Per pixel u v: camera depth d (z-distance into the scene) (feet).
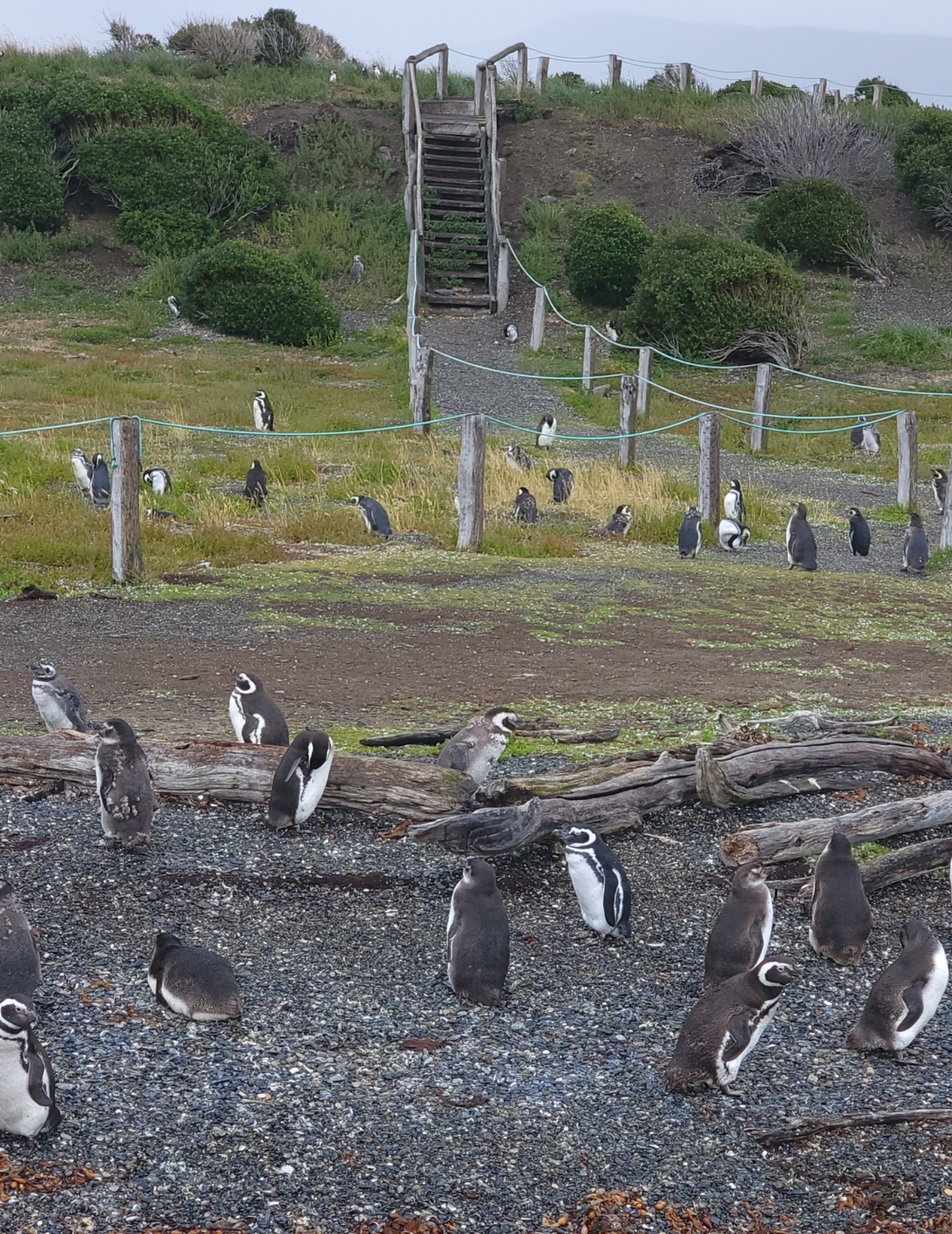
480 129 137.28
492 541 56.18
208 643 37.42
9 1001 13.75
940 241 133.49
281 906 20.77
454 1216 13.74
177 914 20.17
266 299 111.75
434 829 22.82
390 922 20.52
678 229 123.54
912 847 23.24
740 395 100.07
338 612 42.39
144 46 173.58
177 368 98.78
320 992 18.25
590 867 20.01
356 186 141.90
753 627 43.11
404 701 31.96
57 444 70.49
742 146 144.46
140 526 49.98
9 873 21.12
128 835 21.54
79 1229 13.12
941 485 67.15
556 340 114.01
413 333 92.73
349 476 68.33
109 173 129.39
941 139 135.33
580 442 83.15
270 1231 13.32
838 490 74.74
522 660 36.94
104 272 124.98
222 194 132.16
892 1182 14.73
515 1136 15.17
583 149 148.56
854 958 20.01
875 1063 17.34
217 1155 14.42
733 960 18.31
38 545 48.57
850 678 36.37
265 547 52.11
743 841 23.00
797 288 109.81
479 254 127.03
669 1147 15.14
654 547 58.65
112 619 40.14
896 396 100.22
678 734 29.22
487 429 85.10
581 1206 14.05
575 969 19.52
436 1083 16.16
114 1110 15.06
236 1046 16.67
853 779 27.14
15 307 116.57
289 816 23.00
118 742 21.85
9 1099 14.03
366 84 166.09
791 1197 14.43
